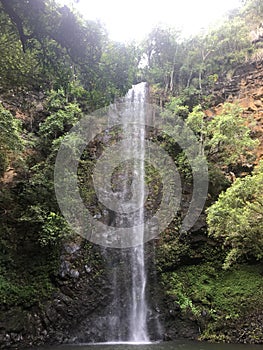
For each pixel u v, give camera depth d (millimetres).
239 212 8844
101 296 11406
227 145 13477
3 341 9070
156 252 12625
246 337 9711
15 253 10898
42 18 4469
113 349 8820
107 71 5234
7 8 4320
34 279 10695
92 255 12141
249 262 11641
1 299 9633
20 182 11703
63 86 5137
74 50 4770
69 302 10719
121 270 12352
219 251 12164
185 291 11422
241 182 9234
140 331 11117
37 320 9953
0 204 11273
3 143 10328
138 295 11914
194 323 10523
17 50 5594
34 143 12930
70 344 9844
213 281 11633
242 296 10641
